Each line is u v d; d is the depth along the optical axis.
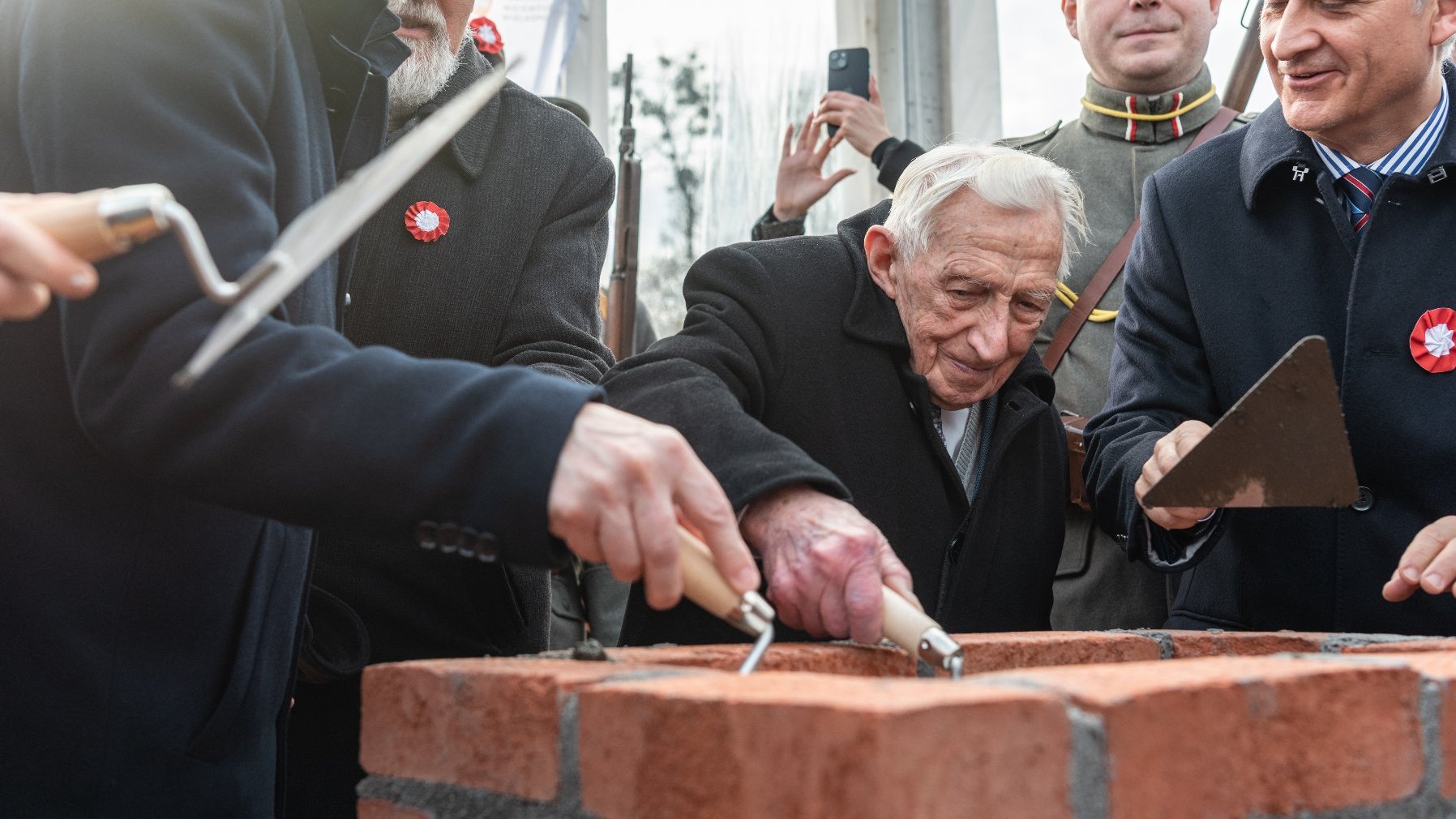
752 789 0.66
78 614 0.91
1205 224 1.76
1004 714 0.66
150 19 0.88
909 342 1.59
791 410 1.54
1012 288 1.52
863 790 0.62
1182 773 0.72
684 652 1.00
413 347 1.58
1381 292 1.62
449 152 1.63
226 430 0.80
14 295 0.66
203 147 0.86
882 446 1.56
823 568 1.08
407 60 1.51
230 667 0.99
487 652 1.58
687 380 1.37
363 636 1.39
